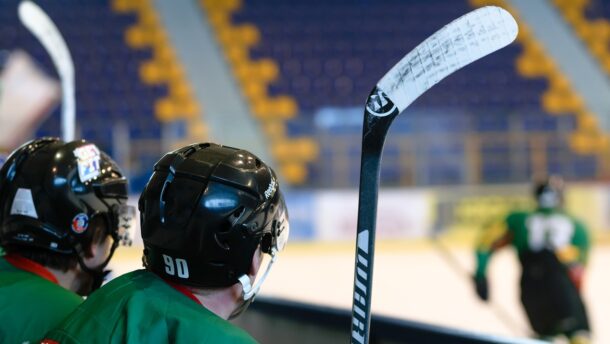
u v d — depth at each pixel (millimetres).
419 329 2828
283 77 16016
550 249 5910
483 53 1453
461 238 13539
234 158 1501
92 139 12805
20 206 1897
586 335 5941
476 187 13539
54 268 1927
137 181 12641
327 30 16875
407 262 11625
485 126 14055
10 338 1717
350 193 13430
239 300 1544
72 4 16406
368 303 1538
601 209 13820
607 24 17250
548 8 17422
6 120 13336
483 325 7676
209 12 16844
